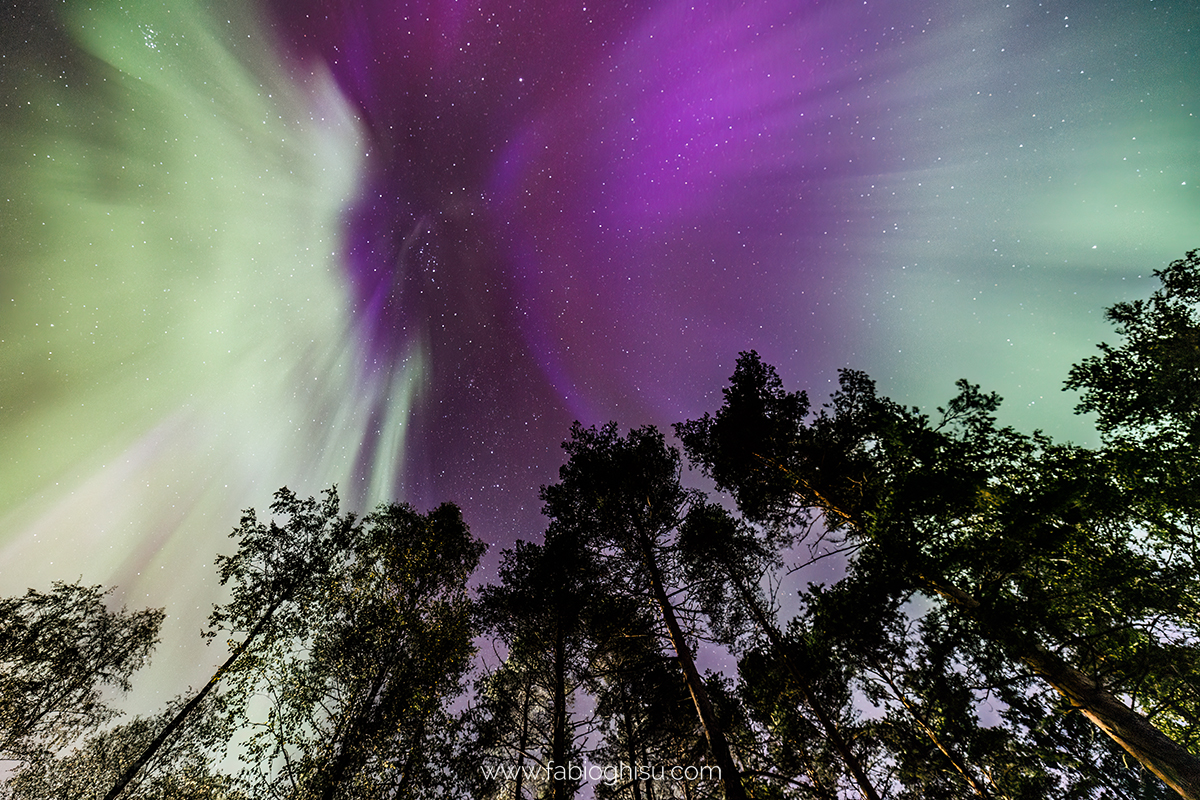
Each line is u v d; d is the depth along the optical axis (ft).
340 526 41.47
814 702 28.81
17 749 38.75
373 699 31.78
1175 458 20.56
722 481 36.01
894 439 24.27
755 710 33.86
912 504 21.49
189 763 39.01
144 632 45.91
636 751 39.47
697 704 24.71
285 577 37.37
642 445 41.52
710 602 36.99
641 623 34.60
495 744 33.73
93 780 44.50
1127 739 17.35
